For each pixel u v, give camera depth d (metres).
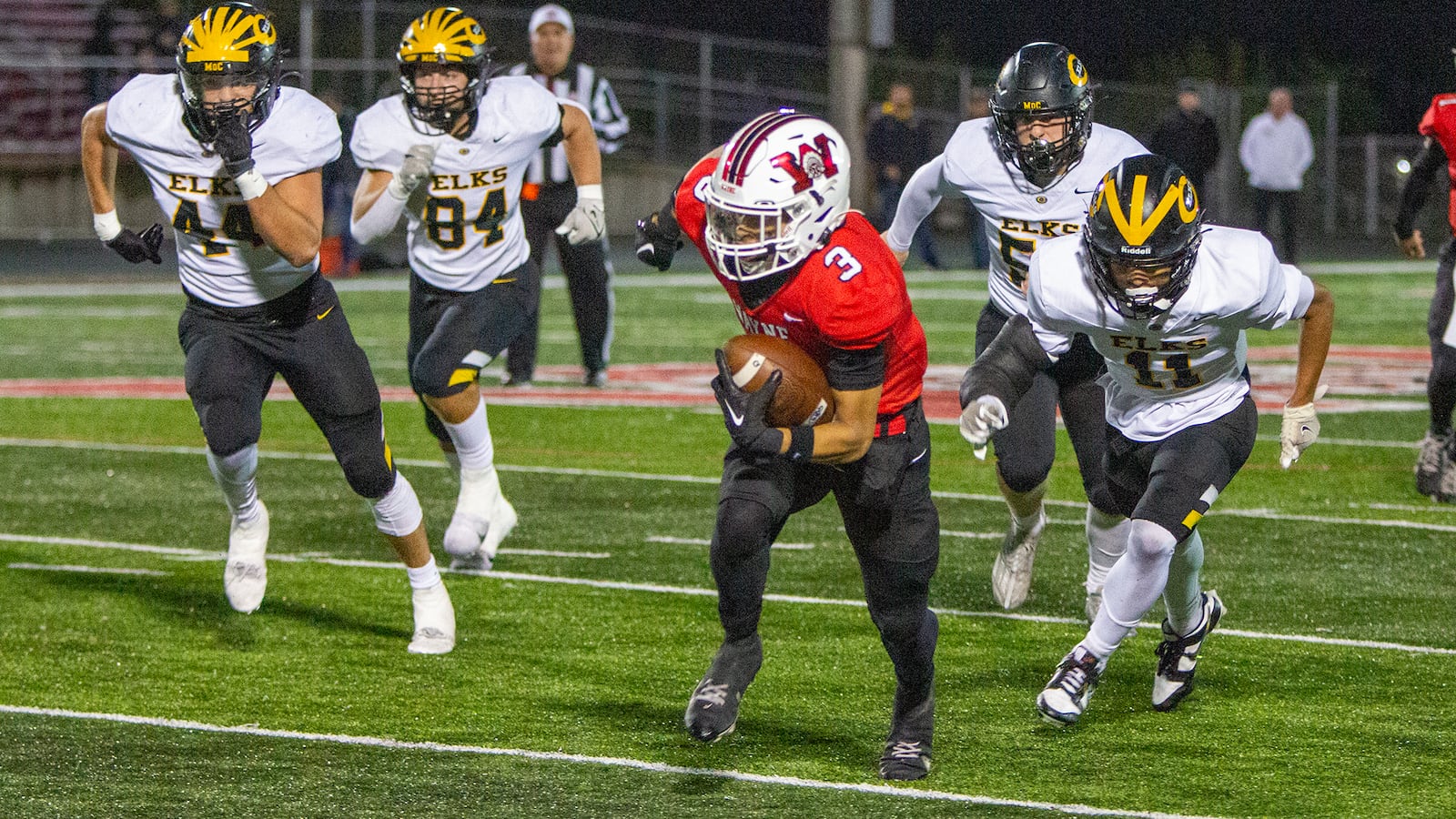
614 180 85.88
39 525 24.16
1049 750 14.53
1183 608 15.29
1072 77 17.34
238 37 15.72
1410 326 50.03
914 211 19.25
